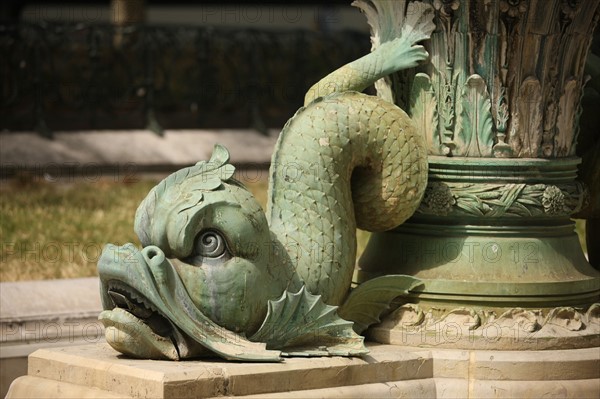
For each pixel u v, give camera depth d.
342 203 8.09
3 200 16.75
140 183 19.72
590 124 9.28
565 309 8.32
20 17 32.66
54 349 7.83
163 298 7.29
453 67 8.45
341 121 8.14
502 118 8.44
